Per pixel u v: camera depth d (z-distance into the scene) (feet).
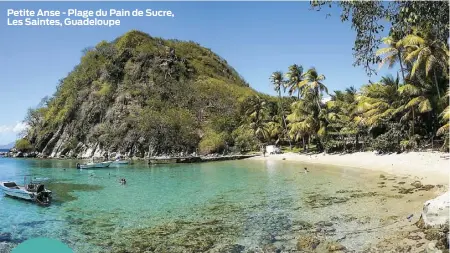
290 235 45.60
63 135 324.19
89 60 377.30
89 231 53.01
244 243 43.83
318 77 180.86
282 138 248.73
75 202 77.00
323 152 178.29
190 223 55.36
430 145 123.44
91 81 354.74
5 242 48.96
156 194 85.66
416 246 36.86
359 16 35.55
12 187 84.89
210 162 198.90
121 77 344.90
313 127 179.32
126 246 45.47
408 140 126.72
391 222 46.96
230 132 274.77
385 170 102.42
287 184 91.35
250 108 260.01
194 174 133.59
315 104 180.86
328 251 38.47
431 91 126.82
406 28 35.42
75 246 46.21
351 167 120.37
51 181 119.75
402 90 124.67
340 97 216.13
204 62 441.68
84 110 324.39
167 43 441.27
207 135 274.98
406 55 123.24
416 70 124.06
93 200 79.15
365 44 36.83
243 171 135.03
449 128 97.45
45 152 321.32
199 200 74.74
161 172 147.13
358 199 64.34
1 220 61.00
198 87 352.49
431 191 64.44
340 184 85.05
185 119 294.25
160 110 308.19
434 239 37.88
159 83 338.95
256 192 81.30
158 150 270.87
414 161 105.29
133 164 196.65
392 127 133.28
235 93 358.43
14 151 344.90
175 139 274.57
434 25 34.58
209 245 43.98
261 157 205.67
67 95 357.82
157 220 58.29
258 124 246.47
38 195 75.20
